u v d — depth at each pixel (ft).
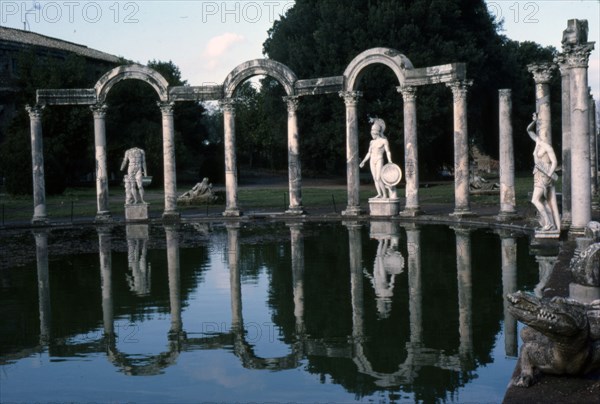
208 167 239.50
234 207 117.29
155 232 97.50
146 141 217.77
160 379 33.27
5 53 224.12
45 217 112.27
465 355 34.91
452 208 114.62
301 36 186.70
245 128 303.68
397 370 33.12
